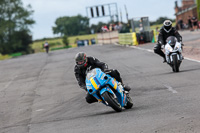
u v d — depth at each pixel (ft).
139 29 431.02
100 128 90.89
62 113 123.54
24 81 232.12
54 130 97.71
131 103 112.57
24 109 140.97
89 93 108.78
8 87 213.46
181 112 95.40
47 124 108.17
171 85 145.59
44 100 155.53
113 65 249.96
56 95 164.14
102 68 108.17
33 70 297.33
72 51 501.15
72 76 223.30
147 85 154.40
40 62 376.48
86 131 90.22
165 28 175.22
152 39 417.08
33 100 159.12
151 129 82.07
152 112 100.78
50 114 124.98
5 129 110.83
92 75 105.40
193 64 202.59
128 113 104.27
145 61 248.73
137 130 83.05
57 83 201.87
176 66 174.91
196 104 103.19
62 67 287.48
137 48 367.86
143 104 116.88
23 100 162.61
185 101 110.52
